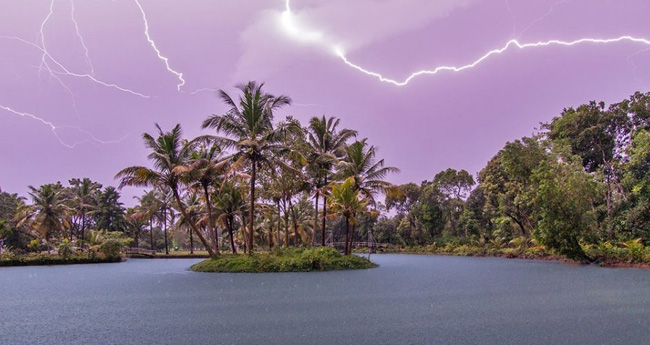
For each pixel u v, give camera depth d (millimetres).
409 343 8234
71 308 13352
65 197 66875
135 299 15195
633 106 40125
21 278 26031
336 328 9648
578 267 28109
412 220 72625
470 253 53781
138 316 11648
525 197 36500
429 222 67938
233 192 38906
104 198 75312
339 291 16250
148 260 54406
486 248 52531
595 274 22375
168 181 29906
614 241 32625
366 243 77375
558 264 32000
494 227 59688
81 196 71250
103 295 16547
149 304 13859
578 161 33969
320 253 28438
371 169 35406
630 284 17516
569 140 42062
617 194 35844
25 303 14641
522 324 9836
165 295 16078
